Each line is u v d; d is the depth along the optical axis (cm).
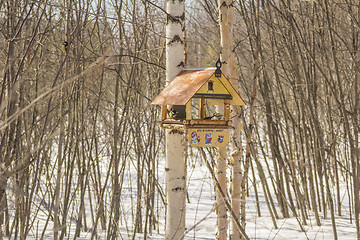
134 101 577
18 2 421
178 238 331
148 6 573
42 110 473
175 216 332
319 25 589
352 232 579
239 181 442
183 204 333
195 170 1064
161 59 577
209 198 859
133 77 528
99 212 510
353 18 496
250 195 861
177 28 348
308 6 641
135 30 505
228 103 364
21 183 429
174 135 335
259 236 583
